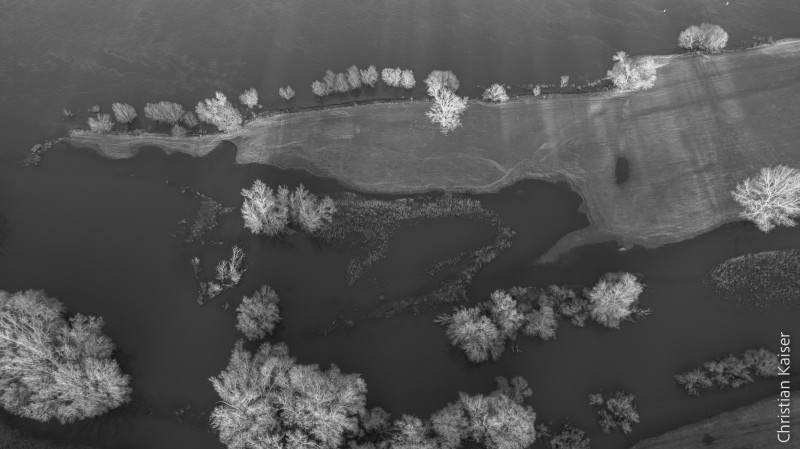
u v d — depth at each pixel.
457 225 95.38
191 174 106.38
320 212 94.19
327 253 93.50
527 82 116.44
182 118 114.50
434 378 80.56
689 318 83.50
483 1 136.12
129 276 93.25
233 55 128.12
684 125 104.38
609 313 82.25
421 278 89.56
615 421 74.69
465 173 101.44
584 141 104.19
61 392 75.38
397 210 97.56
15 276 93.69
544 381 79.25
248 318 82.75
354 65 119.56
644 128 104.81
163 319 87.94
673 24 127.00
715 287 86.12
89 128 115.69
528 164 102.19
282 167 105.00
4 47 134.50
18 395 75.50
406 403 78.50
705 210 93.88
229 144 110.12
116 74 126.62
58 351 77.31
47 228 100.25
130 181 106.38
